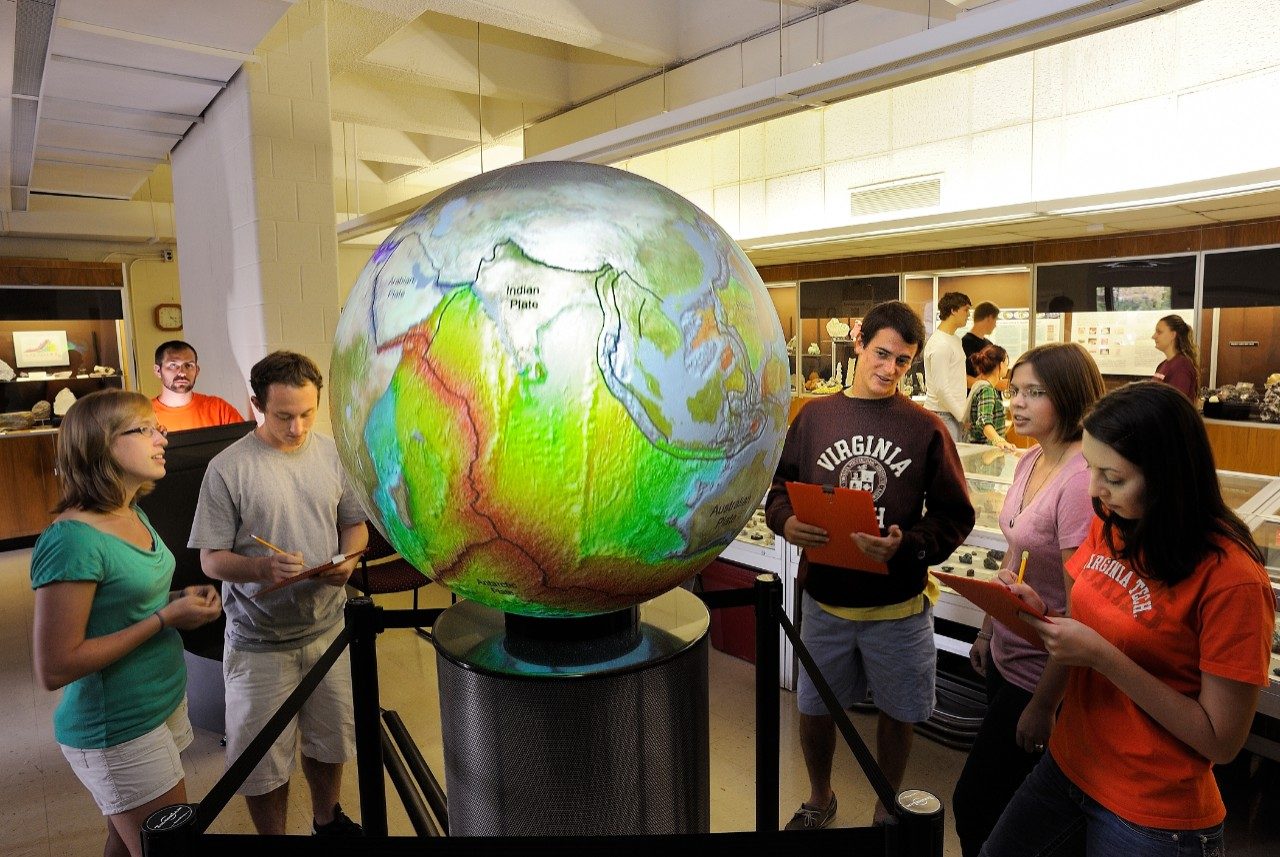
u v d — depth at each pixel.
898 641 1.96
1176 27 4.22
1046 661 1.60
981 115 5.04
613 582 0.74
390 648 3.46
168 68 3.59
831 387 6.74
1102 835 1.25
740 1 5.32
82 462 1.51
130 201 8.30
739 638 3.23
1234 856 1.99
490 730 0.75
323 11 3.97
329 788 2.02
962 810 1.73
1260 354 4.44
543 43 6.49
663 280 0.69
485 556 0.71
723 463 0.72
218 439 3.03
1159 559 1.16
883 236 4.94
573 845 0.62
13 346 5.92
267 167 3.87
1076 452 1.63
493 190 0.75
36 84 3.44
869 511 1.75
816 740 2.08
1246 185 3.20
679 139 3.59
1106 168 4.56
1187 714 1.12
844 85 2.77
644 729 0.76
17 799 2.42
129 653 1.53
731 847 0.62
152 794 1.55
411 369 0.67
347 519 2.08
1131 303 4.94
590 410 0.65
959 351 4.71
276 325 3.99
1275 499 2.71
